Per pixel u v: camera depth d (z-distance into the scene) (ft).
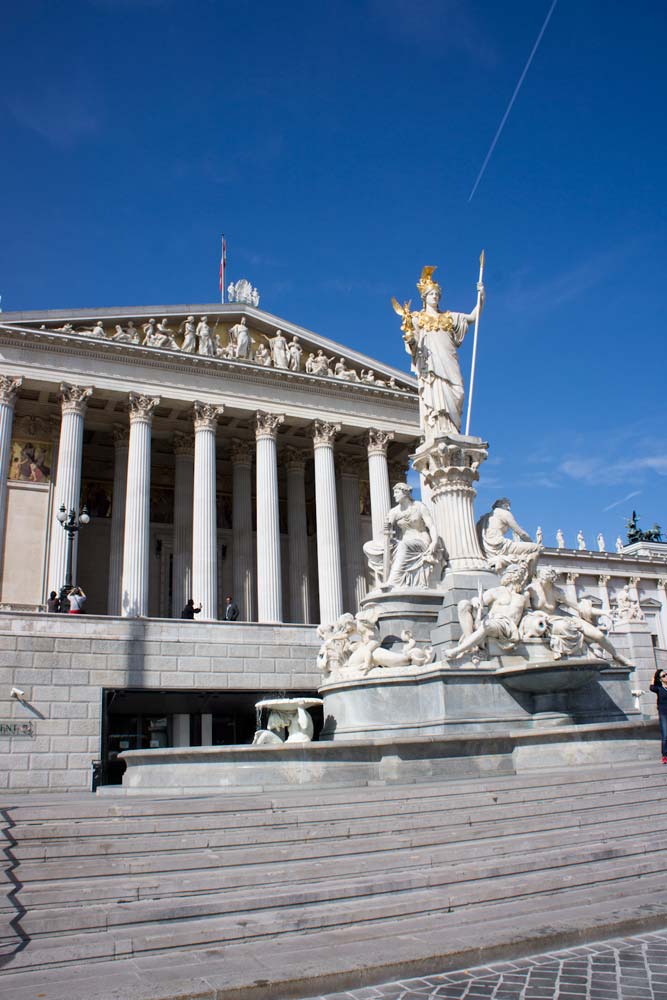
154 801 37.99
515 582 60.03
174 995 21.39
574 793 40.96
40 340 147.84
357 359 178.81
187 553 167.43
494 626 56.54
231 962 24.11
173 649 104.47
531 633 57.98
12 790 91.20
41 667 96.58
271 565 155.22
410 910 28.22
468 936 25.94
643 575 231.09
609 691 59.72
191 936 25.59
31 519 156.15
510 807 37.81
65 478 143.95
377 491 172.86
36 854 30.78
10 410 143.84
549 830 36.58
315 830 33.91
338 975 22.93
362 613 61.36
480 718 53.88
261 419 164.96
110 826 33.27
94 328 154.71
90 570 172.96
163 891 28.66
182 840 32.48
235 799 37.99
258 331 174.70
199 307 165.48
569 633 57.72
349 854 32.71
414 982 23.39
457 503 66.49
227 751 48.34
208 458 156.97
